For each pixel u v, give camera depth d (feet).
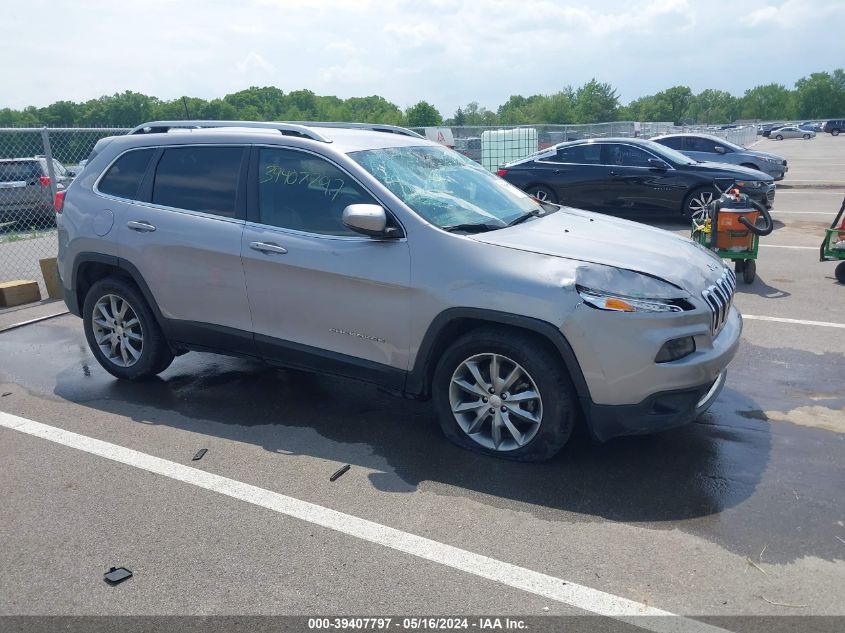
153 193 16.69
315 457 13.82
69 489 12.75
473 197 15.37
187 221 15.92
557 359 12.63
